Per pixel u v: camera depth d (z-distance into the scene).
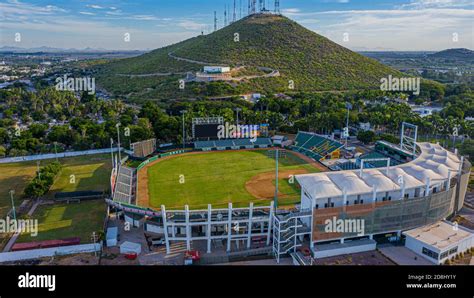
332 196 99.75
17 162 182.25
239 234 103.56
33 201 135.25
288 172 171.38
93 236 104.38
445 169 117.31
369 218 103.00
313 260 97.31
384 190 103.25
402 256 99.50
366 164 166.50
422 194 109.44
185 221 100.62
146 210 115.56
